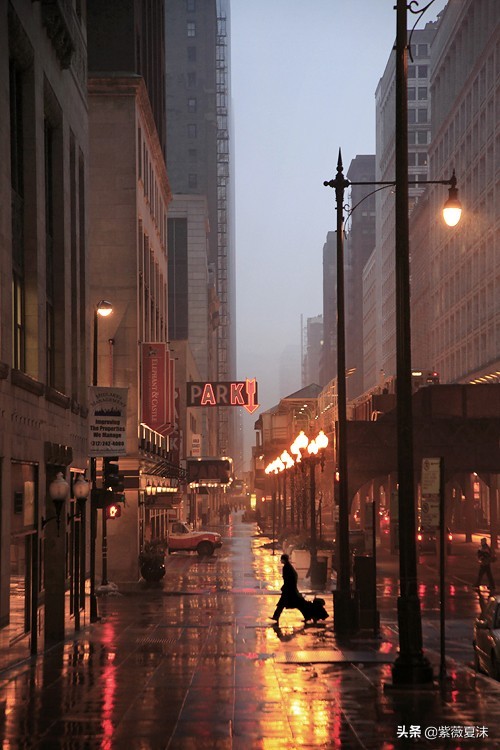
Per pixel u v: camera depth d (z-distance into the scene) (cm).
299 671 3759
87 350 7506
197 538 11781
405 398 3434
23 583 4928
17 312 5191
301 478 14650
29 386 4991
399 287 3466
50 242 6388
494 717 2798
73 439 6706
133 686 3419
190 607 6525
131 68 9662
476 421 10619
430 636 5028
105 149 9569
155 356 9819
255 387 16575
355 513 19650
